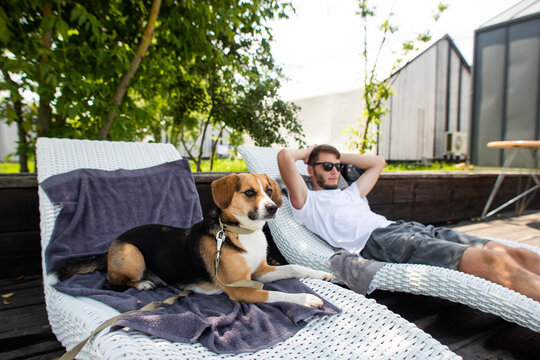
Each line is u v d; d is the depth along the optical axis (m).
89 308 1.49
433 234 2.37
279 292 1.75
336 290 1.81
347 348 1.36
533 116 7.03
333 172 2.65
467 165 8.16
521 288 1.68
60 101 2.99
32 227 2.65
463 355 1.75
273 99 5.18
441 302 2.37
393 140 10.29
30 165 5.93
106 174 2.56
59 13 2.83
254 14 3.88
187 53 3.84
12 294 2.29
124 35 3.65
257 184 2.02
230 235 1.92
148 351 1.15
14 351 1.69
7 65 2.66
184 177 2.94
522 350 1.78
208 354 1.28
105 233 2.36
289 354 1.34
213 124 5.37
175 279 1.98
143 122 3.86
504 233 4.39
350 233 2.45
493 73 7.62
